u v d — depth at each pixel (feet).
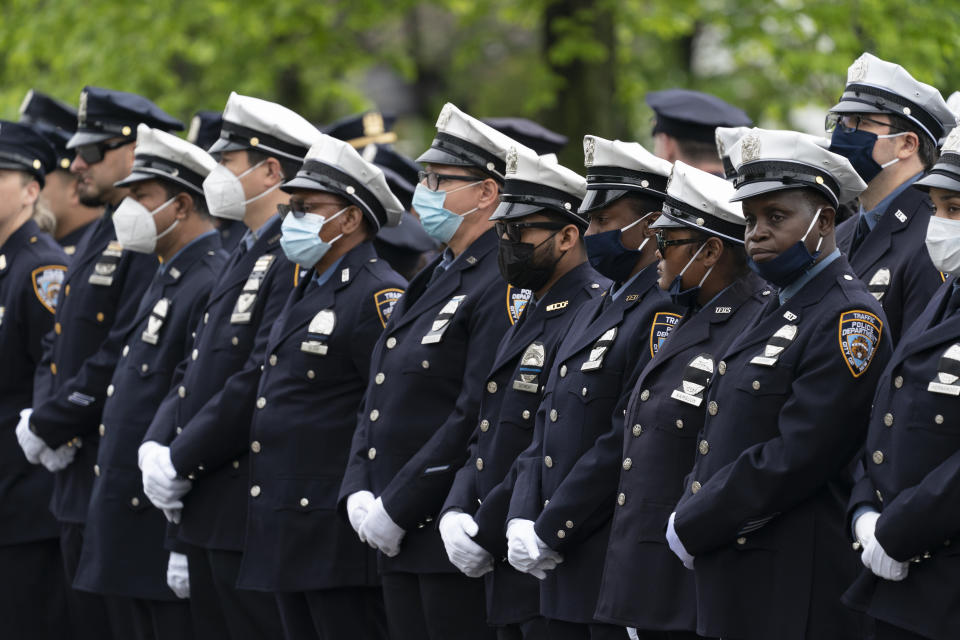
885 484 49.37
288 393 71.05
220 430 73.77
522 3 173.37
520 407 62.18
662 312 57.72
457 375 66.33
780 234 52.44
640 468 55.21
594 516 57.26
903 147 61.36
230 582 74.79
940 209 50.65
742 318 55.11
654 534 54.49
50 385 88.79
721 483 51.03
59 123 103.60
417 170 96.43
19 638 91.66
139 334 82.84
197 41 185.88
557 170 62.69
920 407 48.70
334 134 101.60
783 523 51.42
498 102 219.61
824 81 173.06
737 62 174.81
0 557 91.40
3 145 93.15
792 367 51.47
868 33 155.63
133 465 81.00
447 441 64.54
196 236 83.20
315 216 70.95
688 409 54.60
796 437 50.24
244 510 74.38
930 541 47.19
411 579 66.18
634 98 189.88
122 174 88.94
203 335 77.51
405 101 260.01
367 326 70.44
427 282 69.77
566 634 58.95
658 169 59.57
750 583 51.42
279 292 75.00
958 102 66.74
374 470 66.90
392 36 240.94
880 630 49.75
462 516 62.23
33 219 95.04
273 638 74.69
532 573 58.65
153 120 89.86
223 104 187.42
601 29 165.58
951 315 50.19
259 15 182.70
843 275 52.49
